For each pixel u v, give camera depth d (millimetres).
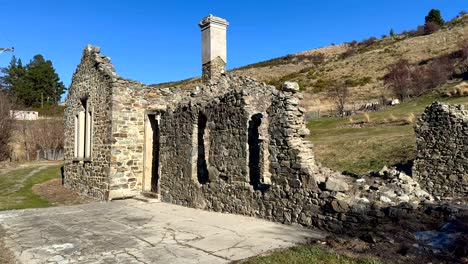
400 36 94562
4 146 36781
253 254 6586
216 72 16891
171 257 6570
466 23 81812
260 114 11180
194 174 12523
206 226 9125
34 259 6648
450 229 6410
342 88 55219
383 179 9344
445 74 45625
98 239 8000
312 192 8562
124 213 11273
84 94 17344
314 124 33781
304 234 8000
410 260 5816
